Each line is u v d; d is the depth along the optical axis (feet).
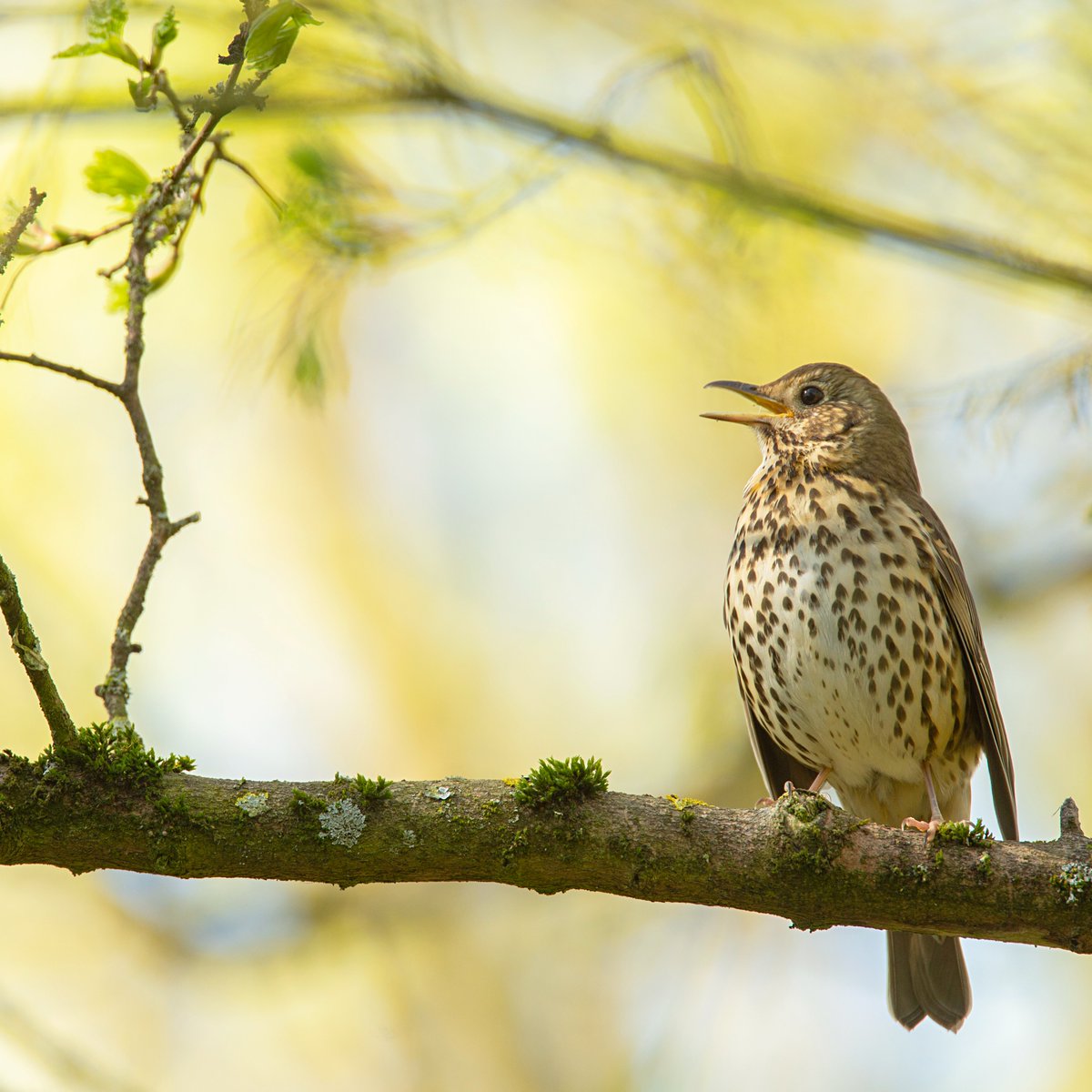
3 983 46.44
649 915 50.11
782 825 24.25
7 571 22.00
